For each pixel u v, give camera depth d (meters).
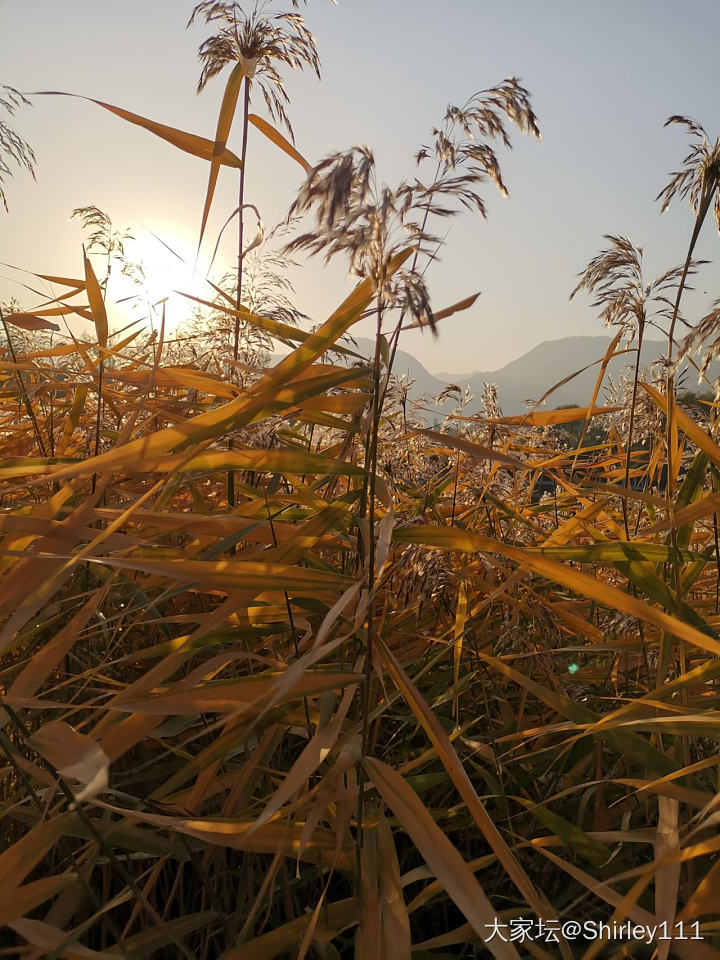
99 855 0.86
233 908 0.96
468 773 1.11
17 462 1.03
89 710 1.00
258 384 0.74
